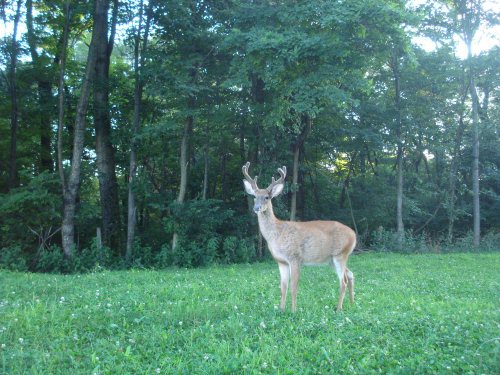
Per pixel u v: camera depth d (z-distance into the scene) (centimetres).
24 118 2100
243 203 2259
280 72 1580
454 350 527
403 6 1880
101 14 1772
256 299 870
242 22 1766
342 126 2242
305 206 2662
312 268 1406
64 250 1695
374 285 1109
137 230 2342
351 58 1634
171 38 1811
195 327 645
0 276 1163
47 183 1762
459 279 1225
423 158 2820
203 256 1734
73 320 666
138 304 784
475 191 2388
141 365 494
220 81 1867
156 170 2530
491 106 2653
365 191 2553
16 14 1945
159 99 2042
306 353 521
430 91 2348
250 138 1961
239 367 481
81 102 1741
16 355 509
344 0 1524
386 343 564
